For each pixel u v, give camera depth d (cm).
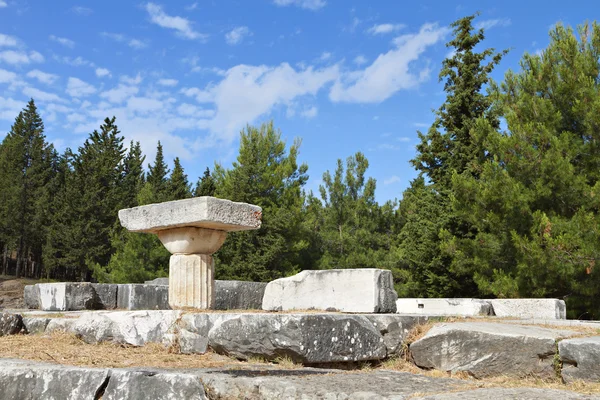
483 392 421
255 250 2727
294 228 2806
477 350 581
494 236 1662
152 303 1256
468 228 2248
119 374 482
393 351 654
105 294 1241
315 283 1020
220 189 2928
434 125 2673
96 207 4325
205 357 627
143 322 718
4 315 850
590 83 1523
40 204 4734
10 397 498
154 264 2920
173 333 684
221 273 2689
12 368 510
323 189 3341
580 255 1360
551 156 1477
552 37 1723
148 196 3362
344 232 3203
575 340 527
